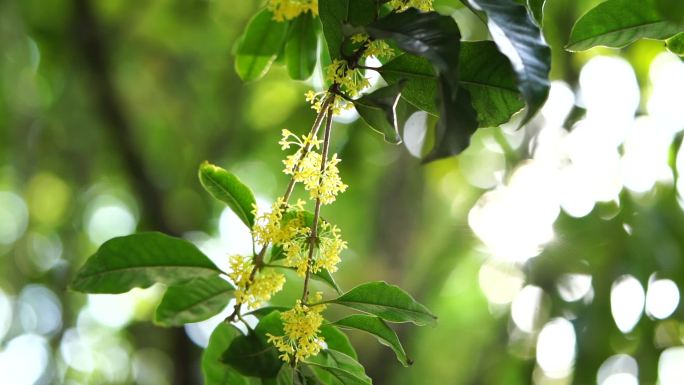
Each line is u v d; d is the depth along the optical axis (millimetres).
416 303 1729
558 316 5129
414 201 6945
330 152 6453
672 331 4973
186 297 1949
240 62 2561
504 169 6668
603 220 5098
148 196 6547
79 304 9039
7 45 7270
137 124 7527
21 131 7758
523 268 5410
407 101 1791
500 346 6324
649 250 4855
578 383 4773
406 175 6934
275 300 6086
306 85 7066
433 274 6859
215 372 1953
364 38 1727
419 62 1753
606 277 4887
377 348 6047
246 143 7391
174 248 1868
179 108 7562
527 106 1394
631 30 1901
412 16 1504
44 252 8750
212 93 7516
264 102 7406
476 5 1455
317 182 1706
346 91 1796
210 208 7453
